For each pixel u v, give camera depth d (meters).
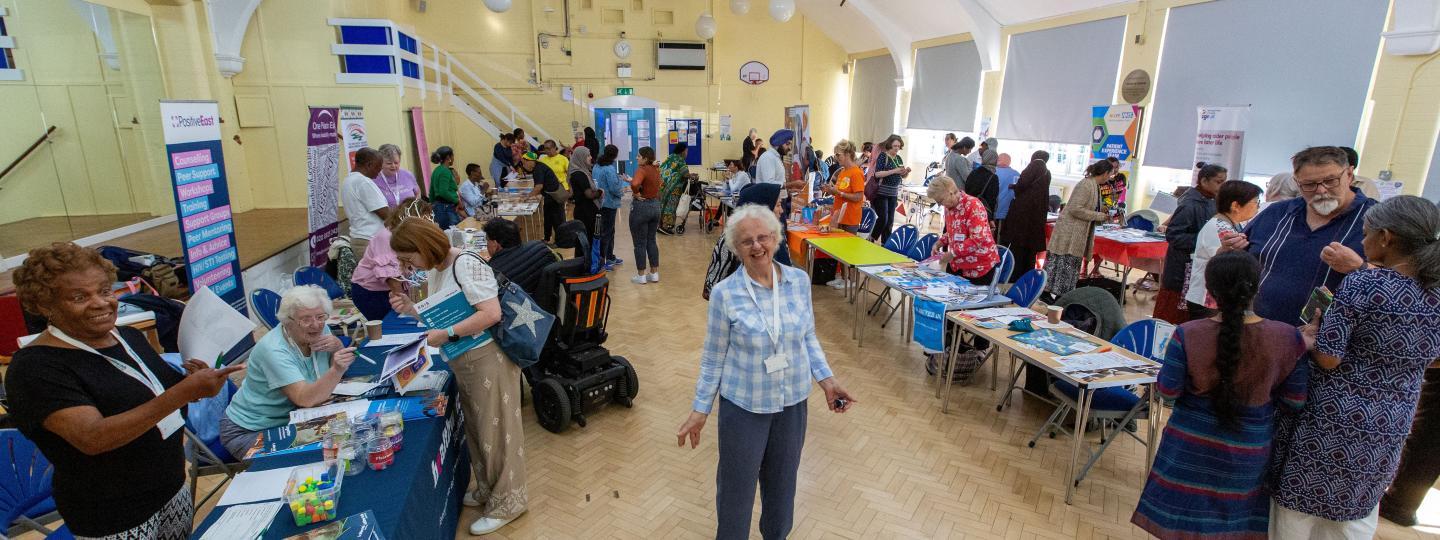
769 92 14.99
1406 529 2.71
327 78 8.09
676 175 9.41
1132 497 2.91
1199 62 6.87
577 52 13.61
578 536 2.64
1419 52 4.93
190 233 3.76
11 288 3.97
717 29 14.29
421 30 12.77
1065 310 3.74
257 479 1.89
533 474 3.11
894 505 2.85
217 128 4.04
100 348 1.50
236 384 2.82
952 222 4.45
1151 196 7.73
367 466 1.96
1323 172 2.32
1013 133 9.95
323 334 2.40
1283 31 6.02
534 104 13.61
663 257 7.96
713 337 2.07
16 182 5.63
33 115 5.67
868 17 12.72
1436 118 4.93
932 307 3.63
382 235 3.83
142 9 6.46
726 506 2.15
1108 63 8.06
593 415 3.74
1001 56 10.16
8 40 5.48
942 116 12.09
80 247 1.41
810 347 2.21
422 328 3.36
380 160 4.72
